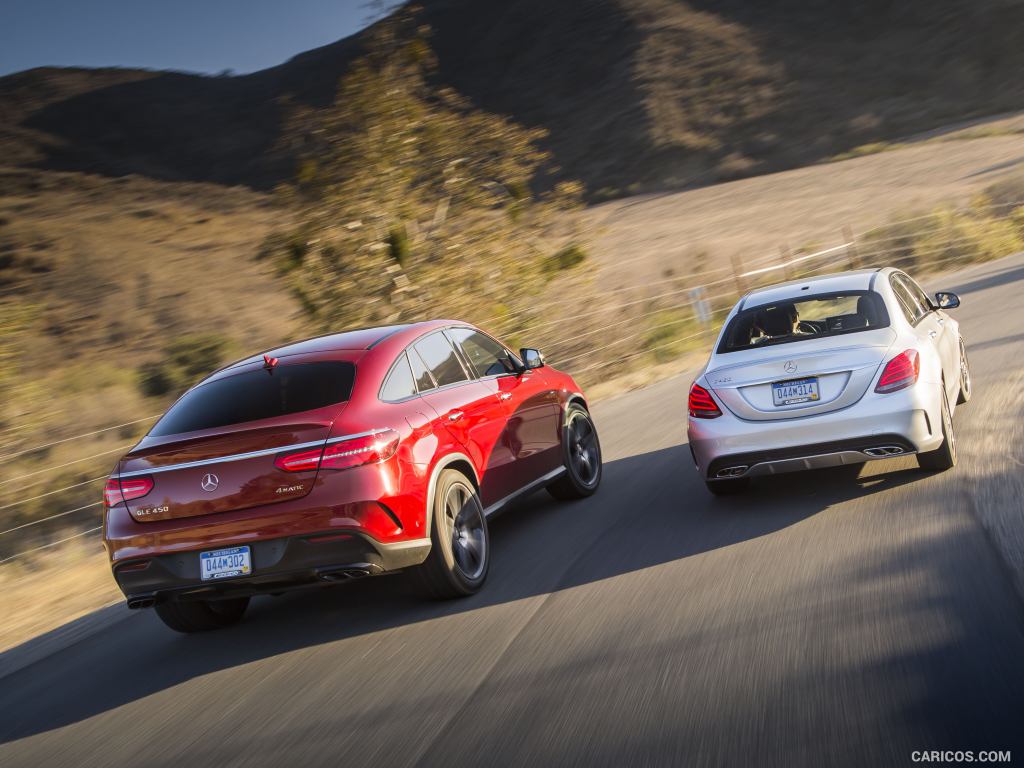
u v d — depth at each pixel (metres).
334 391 5.66
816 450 6.50
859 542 5.64
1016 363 10.38
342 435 5.34
